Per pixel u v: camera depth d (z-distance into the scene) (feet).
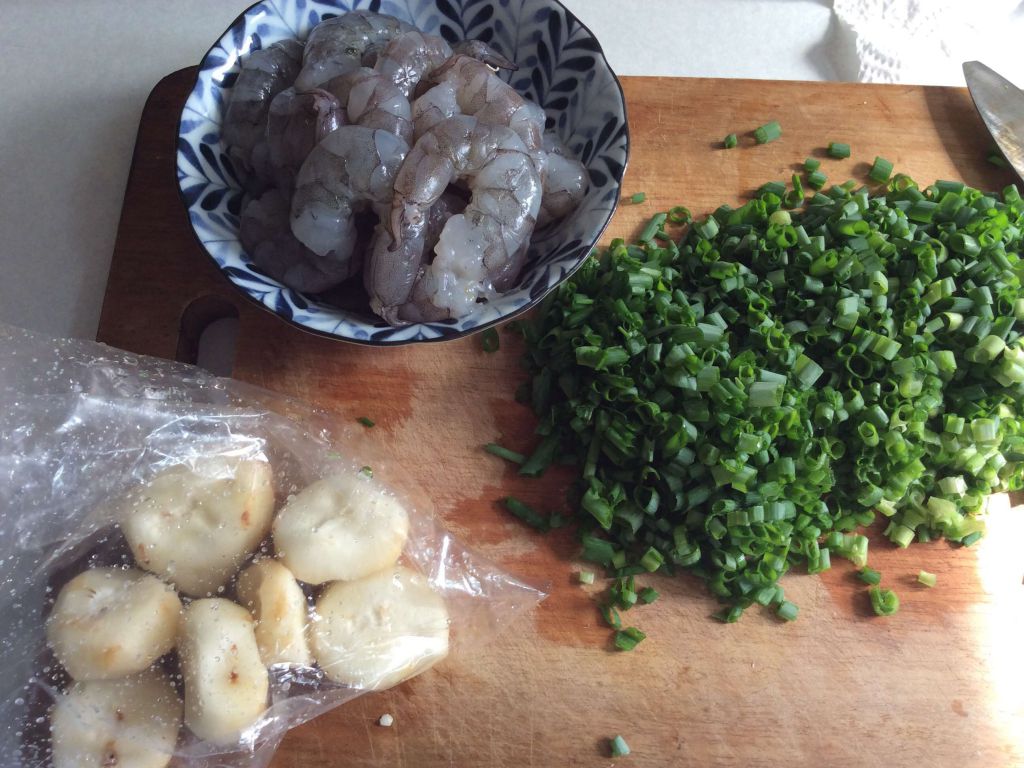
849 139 1.11
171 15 1.23
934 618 0.92
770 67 1.26
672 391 0.92
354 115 0.90
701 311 0.95
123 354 0.95
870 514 0.94
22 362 0.91
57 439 0.88
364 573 0.84
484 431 0.97
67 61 1.19
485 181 0.88
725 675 0.88
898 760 0.86
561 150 0.99
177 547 0.83
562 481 0.95
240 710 0.79
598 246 1.04
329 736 0.85
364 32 0.99
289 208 0.92
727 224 1.04
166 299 1.00
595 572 0.92
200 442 0.89
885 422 0.92
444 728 0.86
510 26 1.05
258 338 0.99
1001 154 1.09
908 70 1.25
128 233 1.02
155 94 1.09
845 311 0.93
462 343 1.00
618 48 1.26
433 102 0.92
